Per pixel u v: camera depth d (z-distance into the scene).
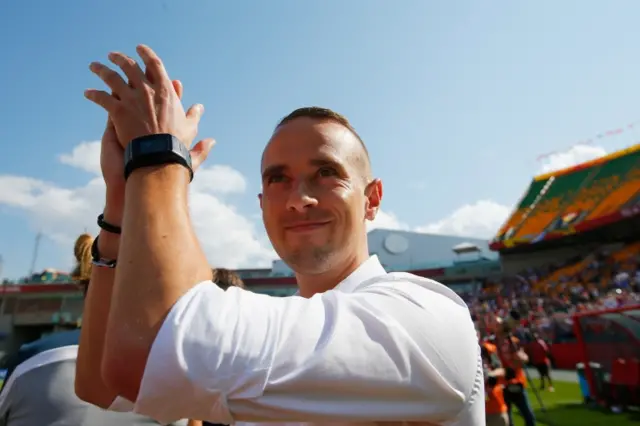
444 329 0.86
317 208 1.11
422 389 0.79
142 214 0.75
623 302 20.97
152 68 0.92
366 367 0.74
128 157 0.80
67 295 49.22
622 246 38.53
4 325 48.44
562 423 8.95
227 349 0.69
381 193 1.38
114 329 0.69
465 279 47.81
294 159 1.13
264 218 1.20
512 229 46.25
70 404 1.91
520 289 38.75
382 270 1.31
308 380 0.71
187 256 0.75
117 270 0.74
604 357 11.00
